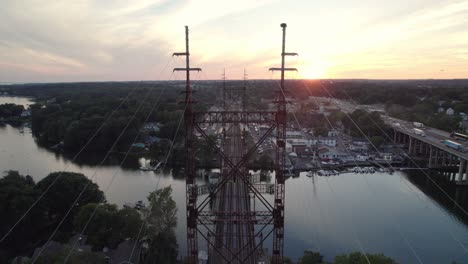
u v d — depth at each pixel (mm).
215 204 57969
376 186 87375
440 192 84062
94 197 64938
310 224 62594
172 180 90562
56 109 170250
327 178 94062
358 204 73875
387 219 65812
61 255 40625
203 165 102000
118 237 49781
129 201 73562
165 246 48469
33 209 55906
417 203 75250
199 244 53312
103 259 43188
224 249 42812
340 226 61938
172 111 169500
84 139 122938
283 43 34281
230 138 120812
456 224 64375
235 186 67688
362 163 107875
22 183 61156
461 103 183000
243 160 38375
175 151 105312
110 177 92812
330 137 136250
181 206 70875
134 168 102188
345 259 38875
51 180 63312
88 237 48875
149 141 128875
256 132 154250
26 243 55156
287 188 84875
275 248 36688
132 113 151875
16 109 198375
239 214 40844
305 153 115938
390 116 164375
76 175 66438
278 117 35125
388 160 110812
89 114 152875
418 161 112562
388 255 52312
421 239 57906
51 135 136250
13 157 113438
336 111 171375
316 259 44281
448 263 50438
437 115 149125
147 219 50875
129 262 44250
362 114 142875
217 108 187000
